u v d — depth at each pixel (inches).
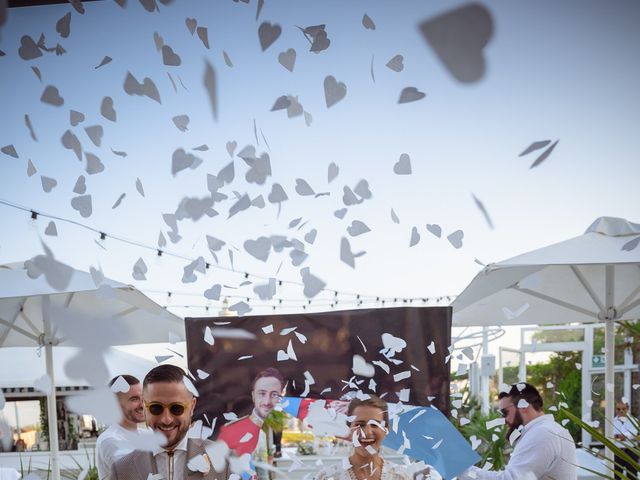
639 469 80.7
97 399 72.4
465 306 141.6
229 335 105.0
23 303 150.3
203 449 87.7
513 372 295.3
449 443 104.3
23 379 218.1
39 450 227.5
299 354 105.3
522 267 126.0
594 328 293.4
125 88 67.5
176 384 87.1
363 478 94.6
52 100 73.4
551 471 106.3
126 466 86.6
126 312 150.9
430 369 105.5
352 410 95.0
